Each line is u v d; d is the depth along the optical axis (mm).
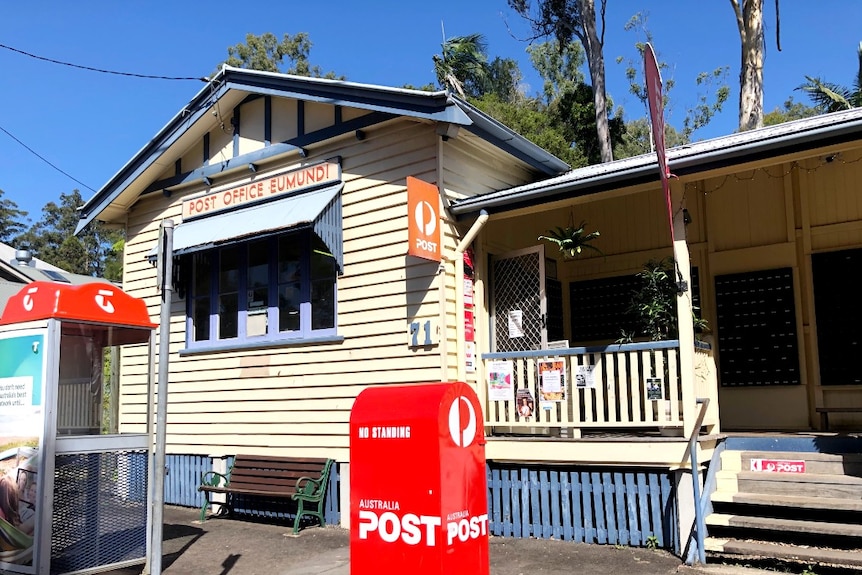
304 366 9359
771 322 9570
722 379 9820
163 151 11008
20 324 6359
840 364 9094
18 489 6137
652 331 7801
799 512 6688
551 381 7879
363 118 9047
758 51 15641
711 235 10062
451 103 7988
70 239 53719
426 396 4152
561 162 10359
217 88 10320
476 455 4309
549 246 10477
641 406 8133
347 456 8805
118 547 6527
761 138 6508
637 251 10461
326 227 8922
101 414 7000
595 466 7652
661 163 6496
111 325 6633
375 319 8742
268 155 10055
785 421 9344
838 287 9203
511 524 7945
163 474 5531
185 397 10711
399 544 4086
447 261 8344
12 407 6293
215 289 10641
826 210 9352
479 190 9250
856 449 7051
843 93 22984
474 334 8617
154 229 11664
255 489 9039
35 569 5957
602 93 23297
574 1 25016
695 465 6594
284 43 39781
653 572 6219
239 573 6781
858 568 5812
